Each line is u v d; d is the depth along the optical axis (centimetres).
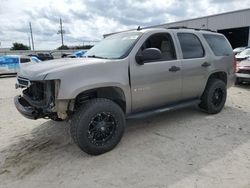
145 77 393
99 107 345
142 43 400
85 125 336
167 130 447
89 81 334
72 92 320
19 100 386
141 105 406
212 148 368
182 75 450
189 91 477
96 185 284
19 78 373
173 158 340
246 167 311
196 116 526
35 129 468
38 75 325
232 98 705
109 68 356
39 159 351
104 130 355
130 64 378
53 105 327
